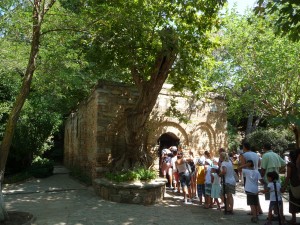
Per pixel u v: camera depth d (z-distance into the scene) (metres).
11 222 7.56
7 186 13.15
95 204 9.99
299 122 4.32
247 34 14.97
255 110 18.36
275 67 14.16
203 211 9.58
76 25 10.05
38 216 8.47
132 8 9.77
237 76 15.84
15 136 17.33
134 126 11.93
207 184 9.91
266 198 8.42
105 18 9.83
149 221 8.20
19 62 11.63
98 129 12.66
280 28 7.18
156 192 10.75
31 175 15.20
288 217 8.97
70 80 13.65
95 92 13.14
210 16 9.67
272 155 8.53
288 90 15.16
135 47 10.47
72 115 20.59
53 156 28.16
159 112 14.04
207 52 11.65
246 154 8.66
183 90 14.32
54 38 11.37
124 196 10.34
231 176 9.24
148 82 11.56
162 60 11.03
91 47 11.32
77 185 13.41
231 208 9.17
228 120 28.73
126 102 13.27
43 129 18.78
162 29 10.37
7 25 10.35
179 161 10.98
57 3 10.44
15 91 16.91
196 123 14.86
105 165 12.60
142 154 12.33
